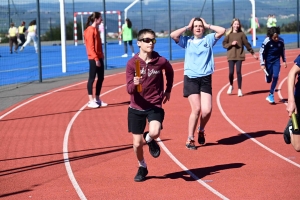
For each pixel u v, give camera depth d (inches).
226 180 284.7
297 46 1327.5
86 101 571.2
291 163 316.2
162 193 264.2
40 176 298.0
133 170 306.7
